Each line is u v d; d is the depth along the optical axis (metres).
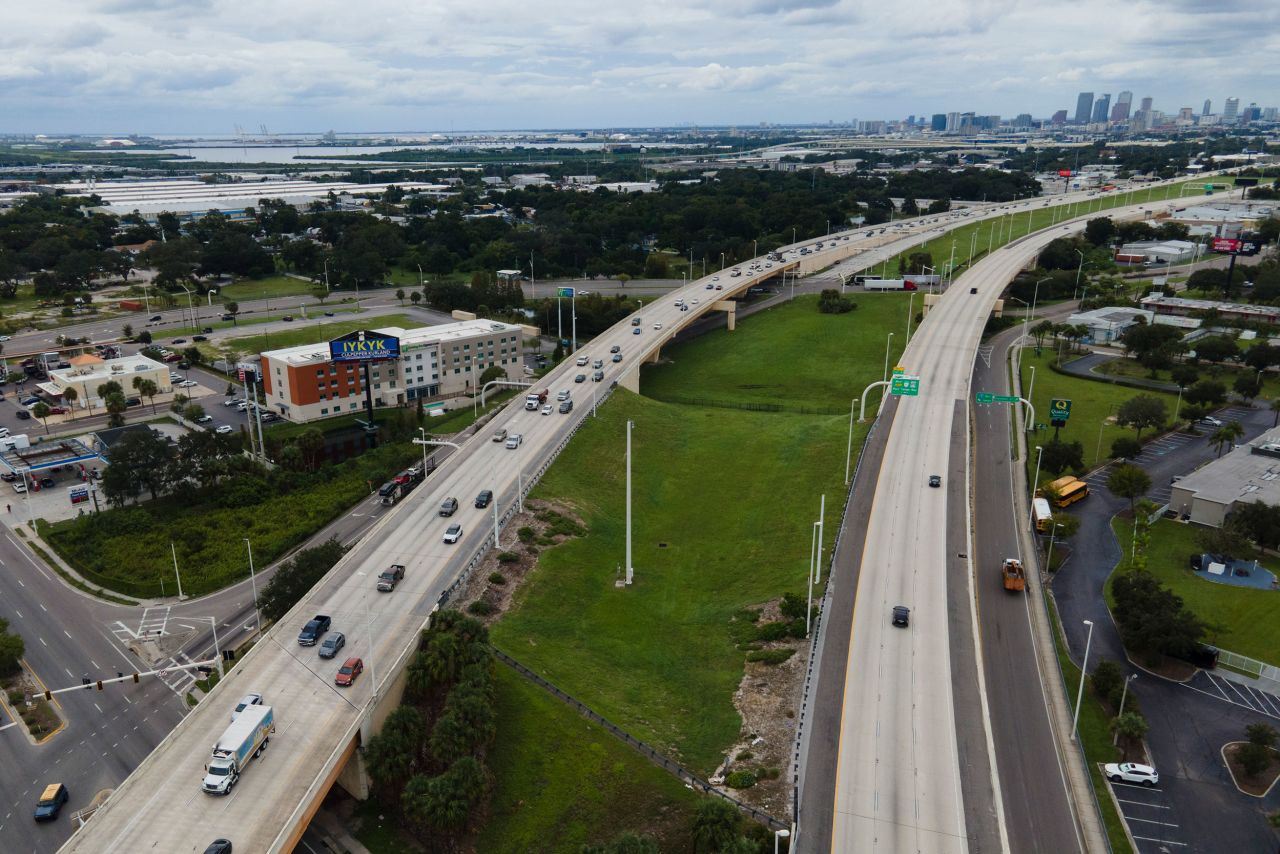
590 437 163.00
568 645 104.81
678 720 94.25
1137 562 118.62
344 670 87.00
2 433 188.25
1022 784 81.38
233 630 116.94
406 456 169.38
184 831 68.62
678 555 131.50
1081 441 169.75
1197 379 196.62
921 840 70.12
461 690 85.94
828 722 84.12
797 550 125.25
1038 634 105.94
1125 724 89.00
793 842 69.44
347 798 84.38
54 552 139.12
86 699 103.44
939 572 110.44
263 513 149.88
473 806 80.31
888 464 144.12
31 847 81.62
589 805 81.31
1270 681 101.81
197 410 195.88
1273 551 128.75
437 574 110.38
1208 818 81.44
